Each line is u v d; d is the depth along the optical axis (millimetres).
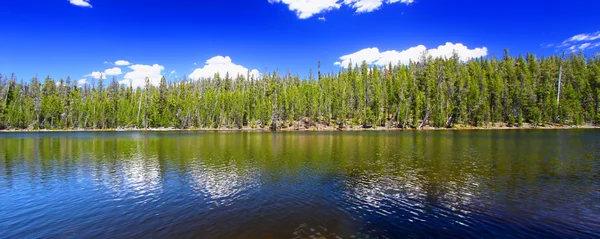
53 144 54594
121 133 97688
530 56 136375
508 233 12688
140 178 23984
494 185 20797
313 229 13219
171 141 61500
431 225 13602
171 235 12617
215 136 78938
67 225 13883
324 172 26000
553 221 14016
